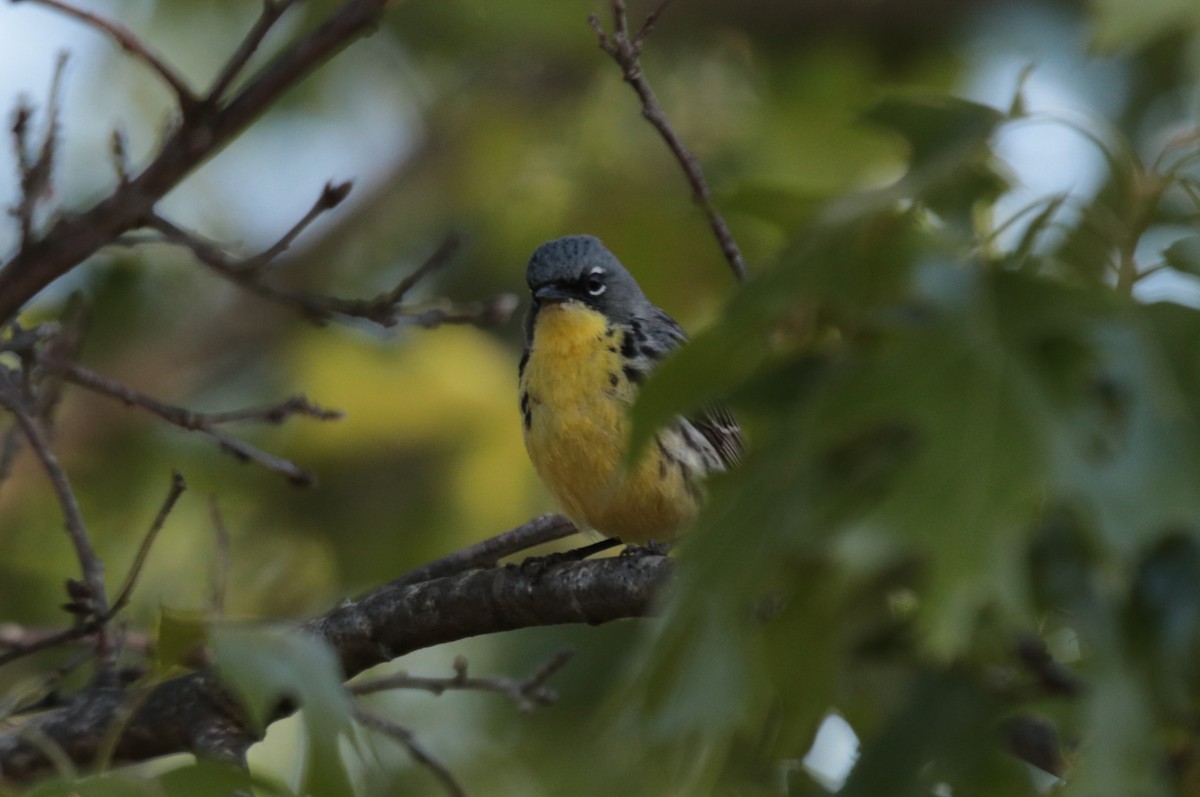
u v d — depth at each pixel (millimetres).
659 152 19516
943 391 5617
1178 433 5457
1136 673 5668
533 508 17719
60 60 8922
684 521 12125
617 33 10203
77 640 10781
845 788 7195
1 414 14586
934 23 20859
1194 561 5699
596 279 13172
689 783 7004
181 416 10516
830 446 5730
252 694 6660
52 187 10055
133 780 6852
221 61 20016
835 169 19125
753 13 20484
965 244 6707
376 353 17703
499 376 17859
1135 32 6574
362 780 8992
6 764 9469
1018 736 7926
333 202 9516
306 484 10609
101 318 19391
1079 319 5664
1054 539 5879
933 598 5305
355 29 7949
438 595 9742
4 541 17359
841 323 6523
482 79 21562
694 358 6215
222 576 10336
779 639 7125
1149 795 5539
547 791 16219
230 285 20641
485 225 20391
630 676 5934
